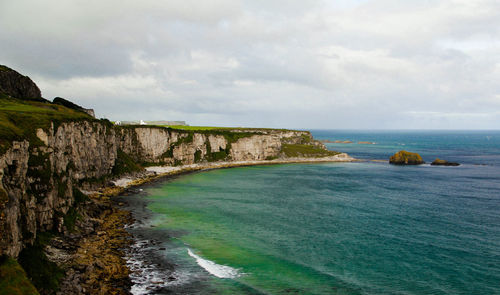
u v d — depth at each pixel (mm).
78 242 47469
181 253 47781
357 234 57938
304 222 64562
